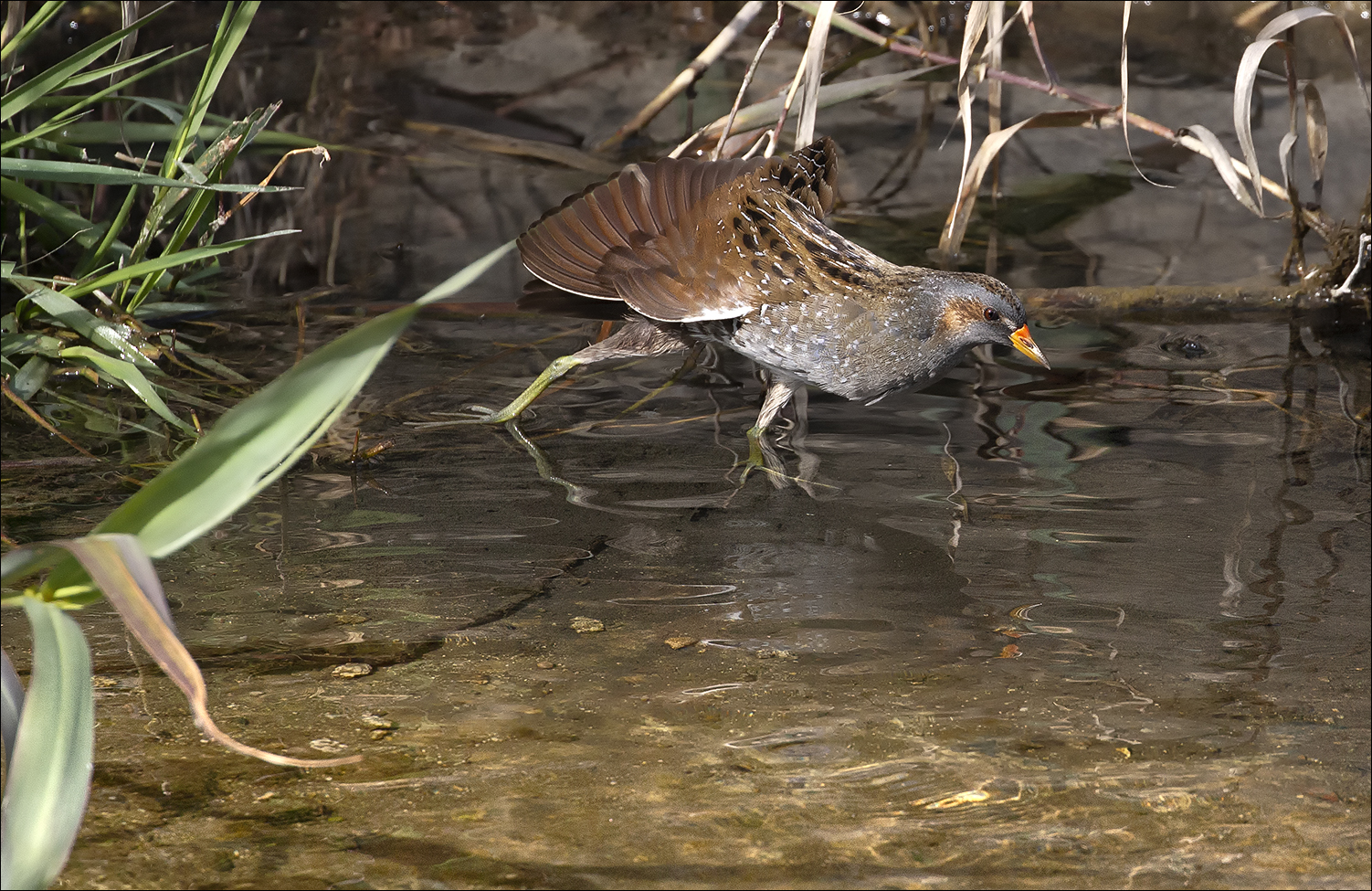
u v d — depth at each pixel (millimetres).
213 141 10016
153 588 3354
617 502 6871
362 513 6738
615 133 11867
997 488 6961
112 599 3291
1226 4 14141
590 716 5039
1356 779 4629
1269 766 4707
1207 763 4727
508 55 13695
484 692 5199
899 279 7441
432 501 6871
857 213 10625
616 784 4598
